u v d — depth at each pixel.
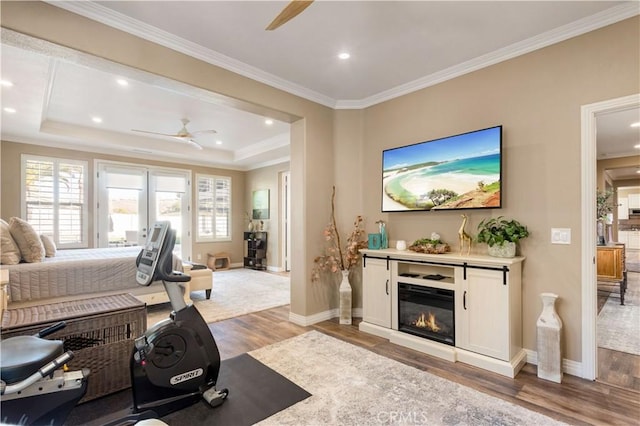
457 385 2.40
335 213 4.16
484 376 2.54
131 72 2.68
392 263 3.37
